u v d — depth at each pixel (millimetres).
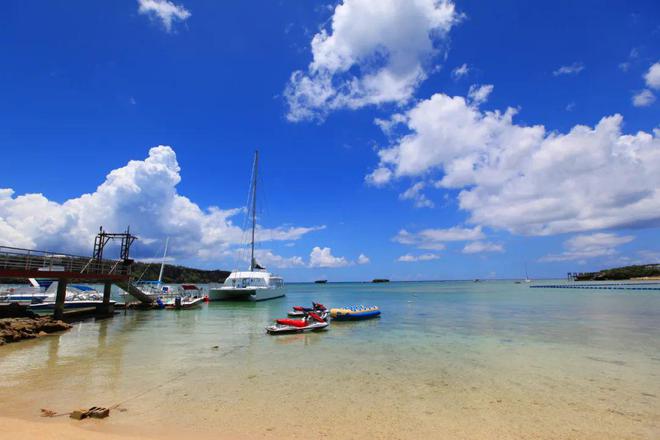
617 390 10898
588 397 10266
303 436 7703
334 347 17516
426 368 13445
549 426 8336
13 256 20875
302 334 21547
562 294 67688
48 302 32031
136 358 15047
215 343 18562
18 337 19078
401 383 11562
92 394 10352
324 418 8703
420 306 43938
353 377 12242
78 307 33938
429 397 10242
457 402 9852
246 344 18312
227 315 32750
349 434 7836
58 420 8328
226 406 9461
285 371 13008
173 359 14891
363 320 28906
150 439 7348
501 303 47438
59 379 11883
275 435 7734
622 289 79438
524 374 12633
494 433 7953
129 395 10289
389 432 7957
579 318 29266
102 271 30500
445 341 19141
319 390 10828
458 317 30875
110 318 30281
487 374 12633
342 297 69125
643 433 8008
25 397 10055
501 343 18500
